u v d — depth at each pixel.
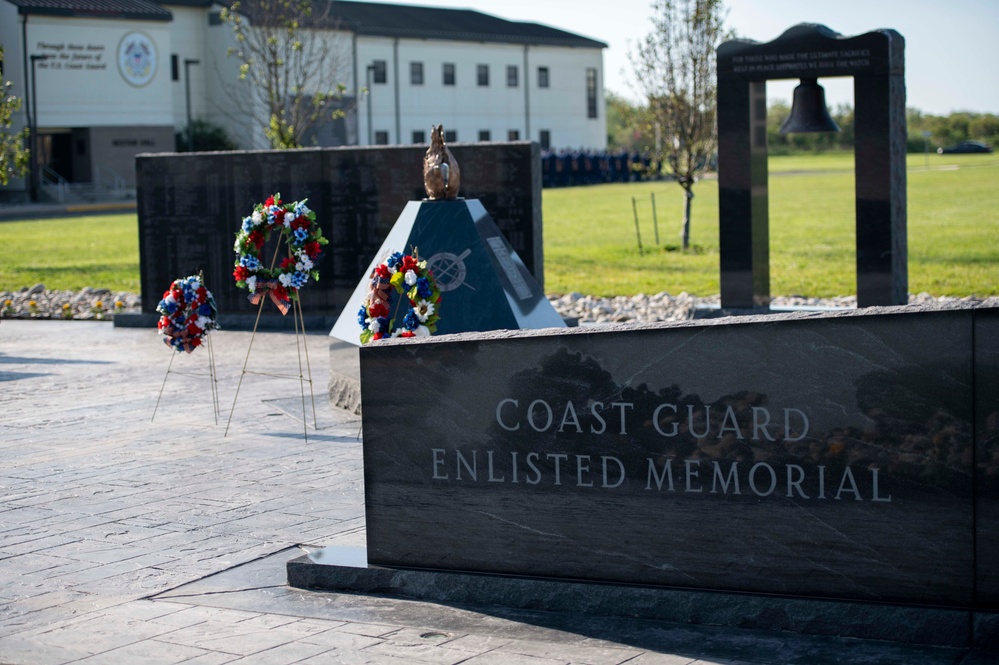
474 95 75.75
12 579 6.27
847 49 13.81
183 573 6.32
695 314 15.02
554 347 5.48
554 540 5.57
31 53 54.09
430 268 9.89
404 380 5.77
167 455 9.17
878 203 13.91
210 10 61.34
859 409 4.98
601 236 31.45
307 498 7.80
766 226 15.27
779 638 5.07
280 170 16.25
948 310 4.82
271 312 16.58
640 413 5.35
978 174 51.78
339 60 56.97
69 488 8.21
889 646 4.93
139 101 57.78
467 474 5.71
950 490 4.89
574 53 81.62
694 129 27.09
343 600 5.82
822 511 5.09
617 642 5.07
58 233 35.59
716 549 5.28
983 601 4.89
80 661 4.96
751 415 5.16
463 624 5.39
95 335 16.48
